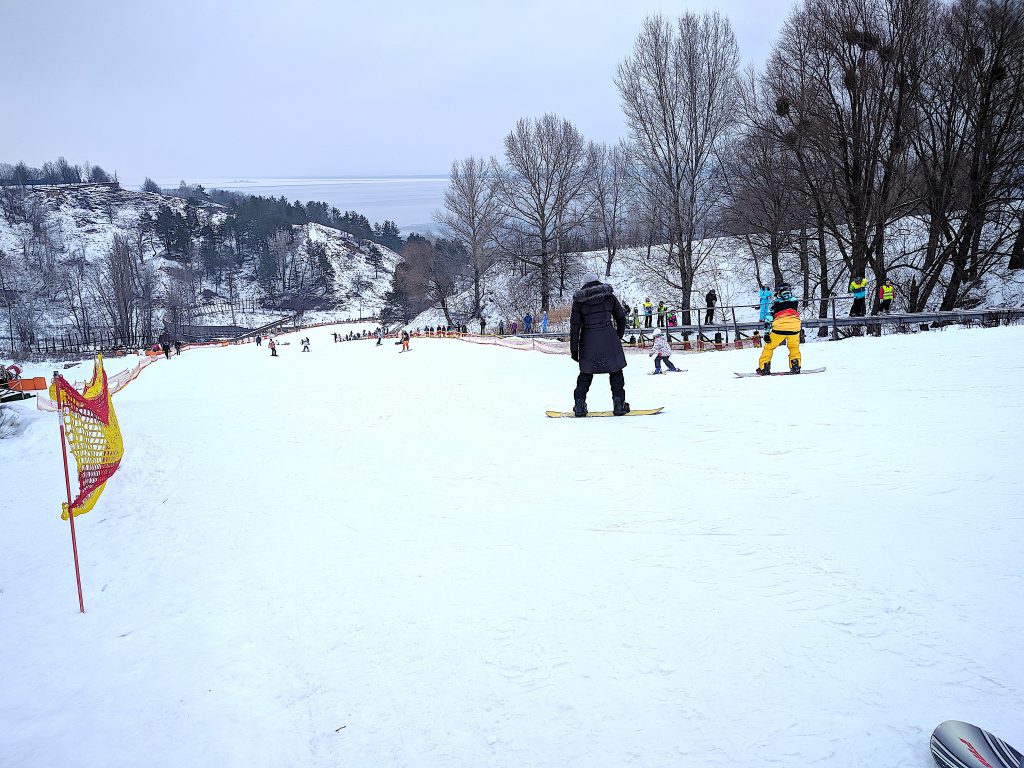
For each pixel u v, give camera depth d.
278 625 3.57
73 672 3.33
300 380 24.06
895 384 8.54
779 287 10.73
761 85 32.94
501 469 6.25
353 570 4.19
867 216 26.98
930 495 4.27
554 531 4.45
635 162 36.28
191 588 4.24
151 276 142.38
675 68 34.00
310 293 176.88
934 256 28.86
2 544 5.82
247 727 2.73
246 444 9.16
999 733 2.19
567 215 60.38
